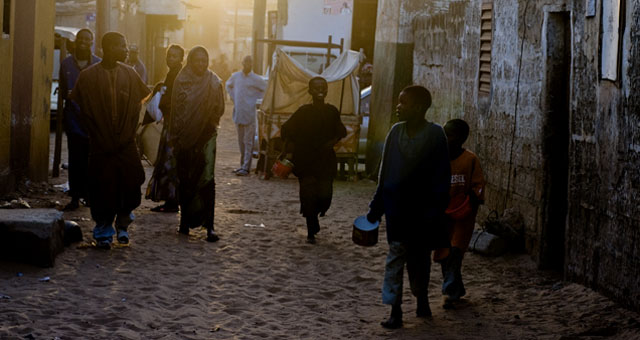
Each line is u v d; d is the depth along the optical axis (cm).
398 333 544
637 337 523
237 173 1348
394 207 545
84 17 3047
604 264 610
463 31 1020
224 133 2253
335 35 2353
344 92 1355
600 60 611
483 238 791
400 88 1311
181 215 813
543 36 740
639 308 558
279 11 2544
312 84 835
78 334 495
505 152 845
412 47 1295
